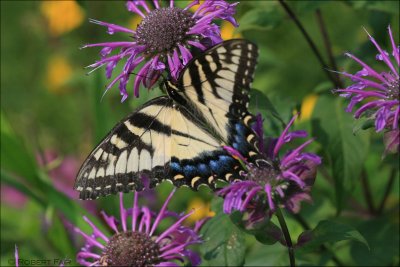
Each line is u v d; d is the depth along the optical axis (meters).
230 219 0.96
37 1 1.47
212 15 0.97
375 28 1.08
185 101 0.97
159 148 0.97
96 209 1.13
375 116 0.95
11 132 1.09
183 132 0.97
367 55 1.08
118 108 1.20
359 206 1.08
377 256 1.04
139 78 0.98
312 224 1.08
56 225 1.10
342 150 1.04
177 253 0.98
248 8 1.08
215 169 0.96
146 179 0.97
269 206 0.95
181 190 1.14
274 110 1.00
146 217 0.99
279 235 0.96
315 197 1.09
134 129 0.97
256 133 0.96
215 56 0.96
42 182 1.09
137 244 0.98
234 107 0.96
